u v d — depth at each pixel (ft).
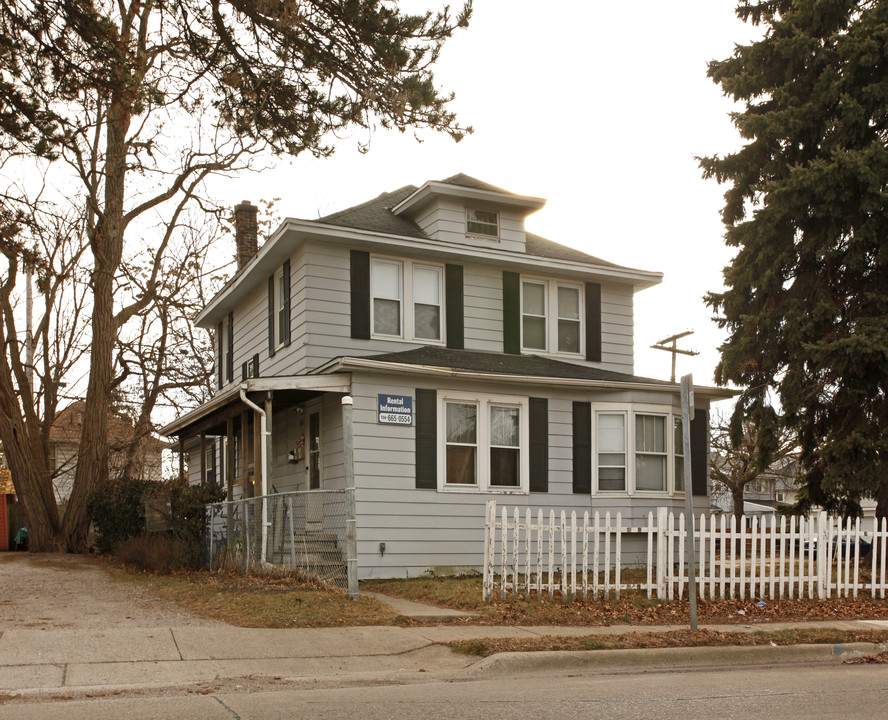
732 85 67.05
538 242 73.56
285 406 63.10
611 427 61.46
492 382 57.77
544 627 35.81
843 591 46.52
